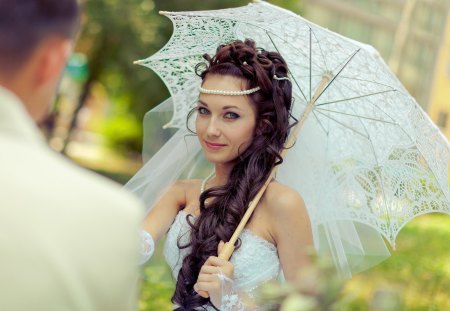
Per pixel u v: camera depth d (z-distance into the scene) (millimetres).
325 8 17641
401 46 16312
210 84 3189
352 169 3686
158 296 5715
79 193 1379
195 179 3527
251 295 3131
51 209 1338
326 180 3594
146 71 14820
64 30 1534
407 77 16172
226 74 3176
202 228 3203
